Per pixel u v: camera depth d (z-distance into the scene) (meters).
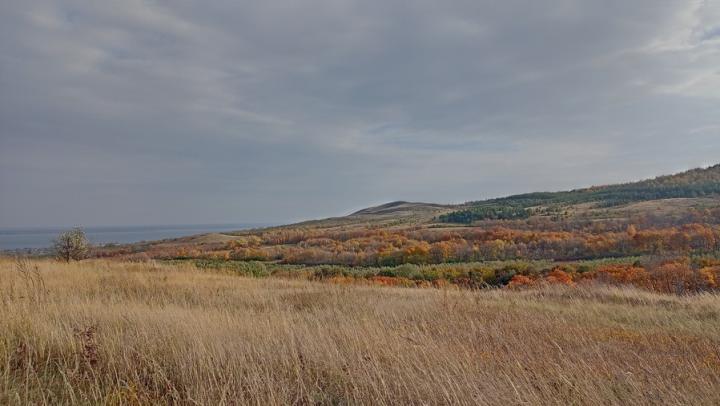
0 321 5.47
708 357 5.68
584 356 5.68
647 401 4.05
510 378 4.40
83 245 21.50
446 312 8.73
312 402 3.94
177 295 10.40
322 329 6.32
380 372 4.41
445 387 4.20
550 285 16.09
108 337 5.23
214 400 3.87
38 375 4.21
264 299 10.14
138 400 3.74
